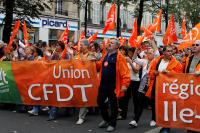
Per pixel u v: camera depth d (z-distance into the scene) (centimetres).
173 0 3306
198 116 801
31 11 1952
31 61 1048
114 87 889
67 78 1003
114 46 894
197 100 802
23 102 1062
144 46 1108
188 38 1036
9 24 1784
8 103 1113
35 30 3148
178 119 822
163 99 833
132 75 1028
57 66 1014
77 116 1057
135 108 1038
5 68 1084
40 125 935
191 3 3572
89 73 986
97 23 3897
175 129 934
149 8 3378
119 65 886
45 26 3247
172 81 823
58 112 1112
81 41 1027
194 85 802
